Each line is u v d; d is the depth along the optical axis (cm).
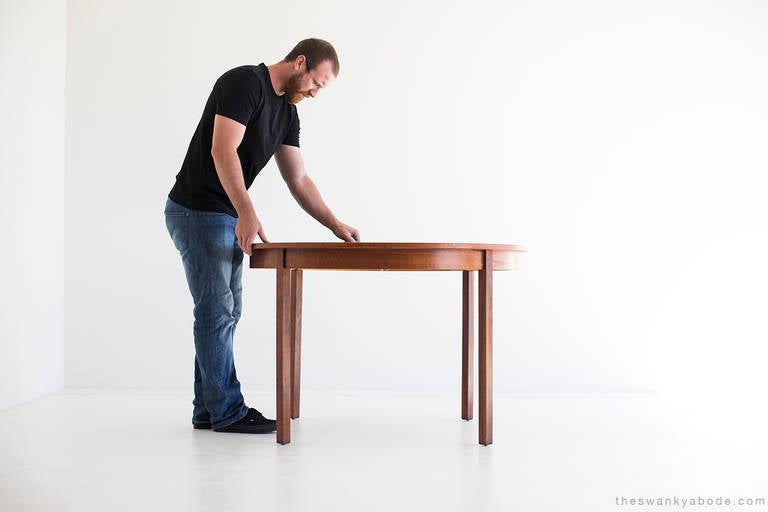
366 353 386
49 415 303
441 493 189
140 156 385
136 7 385
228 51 387
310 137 388
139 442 249
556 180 389
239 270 277
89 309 382
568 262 389
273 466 216
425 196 388
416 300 387
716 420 301
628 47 392
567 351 388
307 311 386
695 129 390
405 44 390
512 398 362
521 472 212
